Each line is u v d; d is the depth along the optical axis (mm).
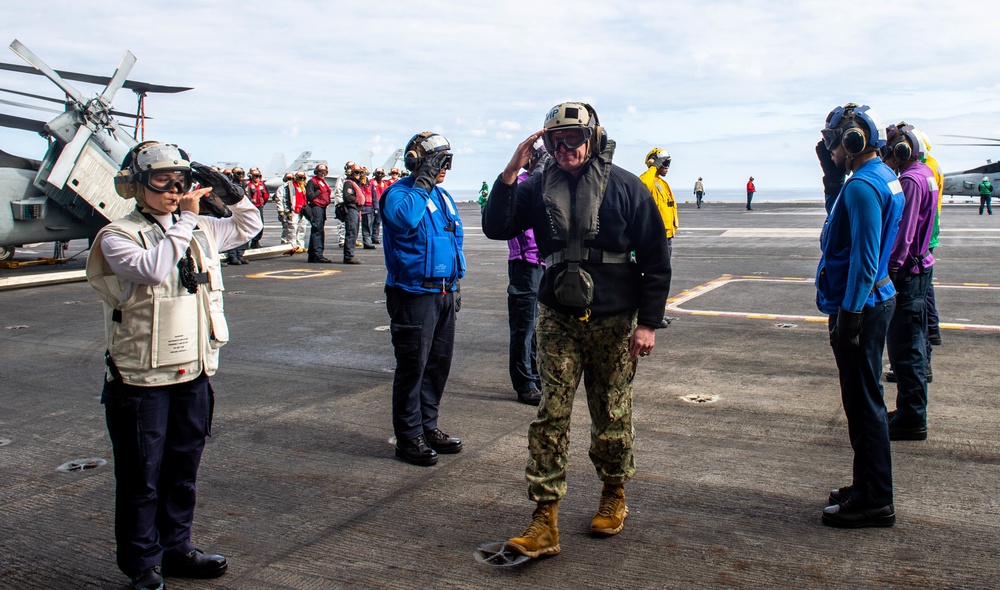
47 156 13141
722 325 8414
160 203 2863
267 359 7207
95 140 13594
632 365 3387
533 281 5477
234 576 3145
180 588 3049
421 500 3902
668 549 3305
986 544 3291
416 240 4293
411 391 4398
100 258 2844
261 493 4016
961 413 5109
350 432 5031
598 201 3203
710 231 24453
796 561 3170
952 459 4297
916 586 2947
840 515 3477
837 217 3490
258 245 19438
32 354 7473
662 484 4039
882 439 3434
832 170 3928
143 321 2848
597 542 3389
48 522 3697
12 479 4254
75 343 7996
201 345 2994
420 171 4293
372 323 9078
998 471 4109
